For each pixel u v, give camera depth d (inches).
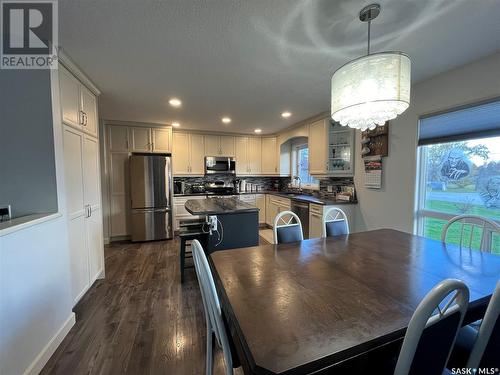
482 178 85.7
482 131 81.2
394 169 114.4
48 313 64.6
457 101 87.3
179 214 196.2
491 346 37.5
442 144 98.6
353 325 33.4
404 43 70.8
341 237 80.7
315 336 31.2
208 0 53.3
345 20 60.0
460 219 75.9
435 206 101.7
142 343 69.9
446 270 52.5
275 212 204.8
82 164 93.1
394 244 72.5
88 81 95.7
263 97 119.9
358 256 61.9
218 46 72.5
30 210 70.2
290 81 99.7
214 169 210.5
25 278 55.6
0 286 48.1
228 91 110.8
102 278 113.7
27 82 69.4
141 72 90.1
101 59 80.0
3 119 68.8
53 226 68.1
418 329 26.8
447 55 78.0
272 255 62.9
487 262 57.2
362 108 52.3
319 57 79.4
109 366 61.4
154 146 179.5
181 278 109.9
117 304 91.2
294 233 84.7
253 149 226.7
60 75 77.6
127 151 173.3
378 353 31.3
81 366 61.4
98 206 109.6
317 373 27.4
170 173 179.3
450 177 95.8
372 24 61.5
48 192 70.8
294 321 34.4
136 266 129.6
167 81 98.7
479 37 67.6
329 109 142.1
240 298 40.9
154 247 162.9
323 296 41.5
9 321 50.3
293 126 189.2
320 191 180.2
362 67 48.7
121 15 58.2
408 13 57.2
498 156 81.3
